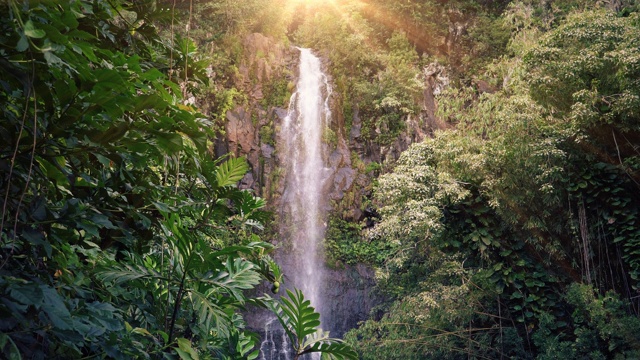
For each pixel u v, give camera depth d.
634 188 8.90
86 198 1.33
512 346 9.04
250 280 1.51
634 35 8.79
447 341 9.02
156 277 1.48
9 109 1.12
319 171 15.93
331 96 16.64
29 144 1.07
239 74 16.02
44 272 1.13
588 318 8.20
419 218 9.09
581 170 9.21
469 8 18.72
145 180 1.50
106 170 1.48
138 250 1.56
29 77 0.99
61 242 1.19
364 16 18.44
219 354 1.51
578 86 9.16
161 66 1.92
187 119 1.32
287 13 18.00
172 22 1.79
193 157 1.71
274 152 15.69
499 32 17.12
